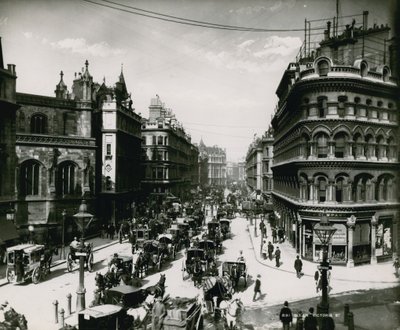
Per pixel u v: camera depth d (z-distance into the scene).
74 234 46.34
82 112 51.16
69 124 50.84
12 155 35.91
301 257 35.75
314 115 34.50
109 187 56.25
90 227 48.47
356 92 34.19
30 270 27.20
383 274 30.88
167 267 32.62
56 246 41.25
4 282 27.34
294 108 40.59
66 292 25.25
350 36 37.88
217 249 39.03
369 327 20.16
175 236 40.12
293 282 28.66
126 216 61.31
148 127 84.94
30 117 47.69
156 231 45.16
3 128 34.91
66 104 50.34
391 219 35.69
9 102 34.88
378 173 35.47
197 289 25.77
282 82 49.97
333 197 33.84
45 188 44.34
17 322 18.00
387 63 37.66
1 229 33.62
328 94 33.97
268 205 66.19
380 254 34.97
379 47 37.94
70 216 46.09
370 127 35.06
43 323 19.70
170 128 86.44
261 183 103.75
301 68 43.72
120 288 20.45
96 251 39.44
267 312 22.34
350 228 33.25
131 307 20.33
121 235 44.78
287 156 47.38
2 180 34.84
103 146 56.31
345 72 33.81
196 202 85.19
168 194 82.75
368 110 35.41
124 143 61.50
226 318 18.83
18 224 42.03
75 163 47.12
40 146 43.84
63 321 19.16
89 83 51.34
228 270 26.69
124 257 27.73
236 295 25.45
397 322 20.80
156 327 17.25
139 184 72.94
